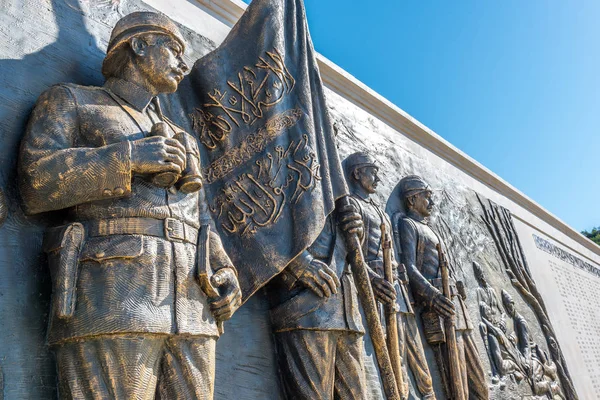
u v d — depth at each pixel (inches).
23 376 78.4
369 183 154.8
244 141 114.6
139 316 74.8
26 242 85.4
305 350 112.3
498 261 240.5
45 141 82.3
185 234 85.0
